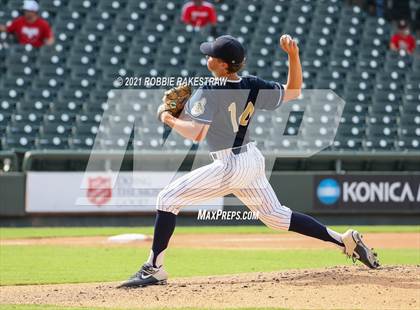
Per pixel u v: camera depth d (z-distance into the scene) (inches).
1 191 2047.2
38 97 2463.1
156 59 2669.8
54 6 2775.6
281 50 2778.1
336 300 738.8
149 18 2812.5
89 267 1267.2
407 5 3120.1
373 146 2514.8
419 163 2309.3
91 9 2800.2
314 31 2898.6
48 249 1558.8
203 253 1485.0
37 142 2322.8
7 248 1579.7
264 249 1572.3
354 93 2672.2
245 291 796.0
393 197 2212.1
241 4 2940.5
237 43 832.3
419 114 2645.2
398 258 1376.7
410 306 708.7
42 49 2598.4
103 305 754.2
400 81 2768.2
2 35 2564.0
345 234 898.1
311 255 1449.3
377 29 2955.2
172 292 807.7
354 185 2193.7
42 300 818.2
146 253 1486.2
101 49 2669.8
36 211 2065.7
